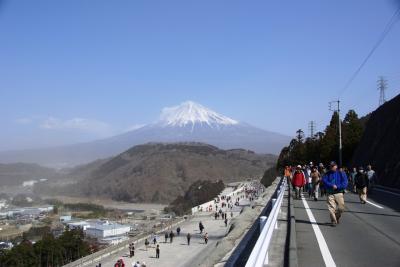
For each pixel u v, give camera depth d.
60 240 64.31
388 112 49.66
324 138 70.06
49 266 60.50
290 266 8.44
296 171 26.47
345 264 9.25
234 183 181.62
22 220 131.62
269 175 131.62
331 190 15.10
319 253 10.40
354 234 13.19
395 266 9.07
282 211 19.30
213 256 11.32
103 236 85.44
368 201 25.30
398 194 30.78
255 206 22.23
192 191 157.75
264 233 7.91
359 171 24.02
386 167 41.62
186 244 55.81
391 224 15.44
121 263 37.81
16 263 59.19
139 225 100.44
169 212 135.62
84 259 48.91
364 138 58.06
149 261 46.44
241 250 9.68
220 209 92.00
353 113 69.62
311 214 18.27
